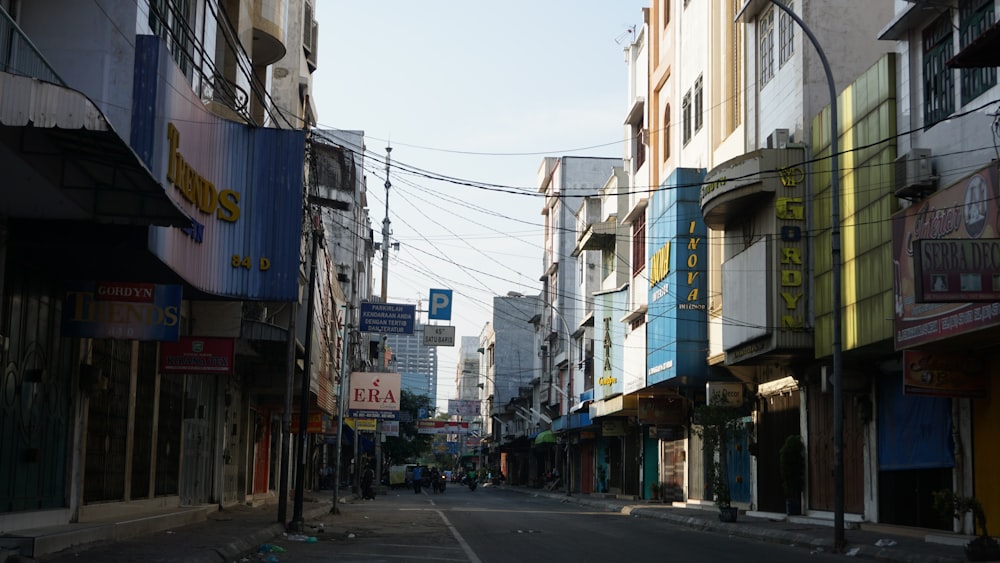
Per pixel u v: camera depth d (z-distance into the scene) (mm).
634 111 42812
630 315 40156
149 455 19312
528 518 29078
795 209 24234
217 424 26203
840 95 22469
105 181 10805
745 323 25703
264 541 18172
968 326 16109
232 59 22078
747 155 24688
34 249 12977
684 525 27516
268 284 17438
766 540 21375
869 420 22688
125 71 13938
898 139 19828
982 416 18250
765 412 29719
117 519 16266
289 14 36625
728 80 30609
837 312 18359
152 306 14344
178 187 15070
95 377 15586
